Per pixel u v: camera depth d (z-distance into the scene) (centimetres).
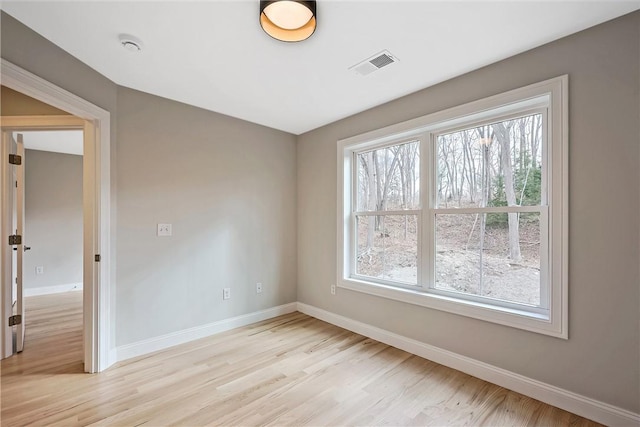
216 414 179
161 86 248
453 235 248
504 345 207
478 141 236
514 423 171
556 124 184
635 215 160
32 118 239
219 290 311
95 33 177
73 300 438
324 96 268
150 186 263
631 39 161
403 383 212
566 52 181
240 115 317
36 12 158
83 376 219
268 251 355
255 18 165
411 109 261
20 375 220
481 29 174
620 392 163
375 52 198
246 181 335
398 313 273
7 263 248
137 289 255
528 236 209
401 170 288
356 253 327
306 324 334
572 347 179
